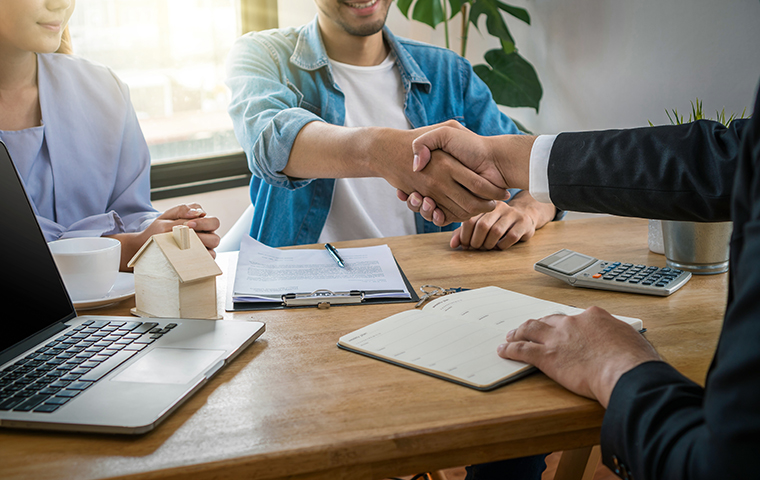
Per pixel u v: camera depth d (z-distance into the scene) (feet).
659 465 1.38
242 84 5.10
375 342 2.17
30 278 2.15
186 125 8.07
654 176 2.46
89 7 7.13
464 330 2.23
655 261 3.24
